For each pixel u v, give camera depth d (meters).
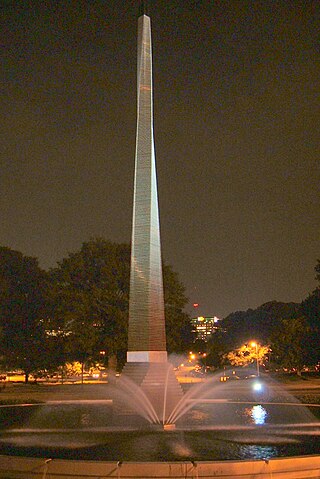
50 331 70.00
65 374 88.62
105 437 24.98
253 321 138.62
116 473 15.95
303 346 82.50
